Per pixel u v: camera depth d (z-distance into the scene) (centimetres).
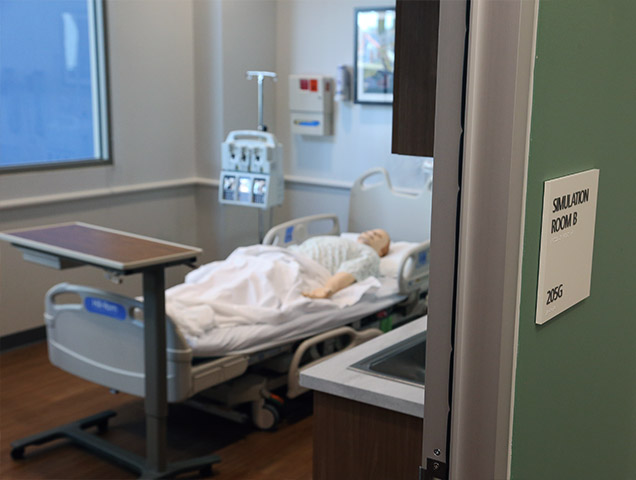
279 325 295
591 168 105
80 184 416
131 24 432
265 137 453
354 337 322
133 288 455
